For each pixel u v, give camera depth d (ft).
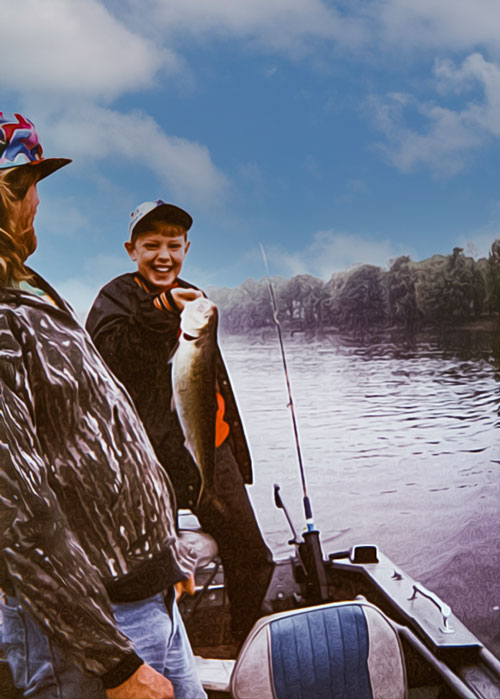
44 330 3.55
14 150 5.07
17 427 3.23
